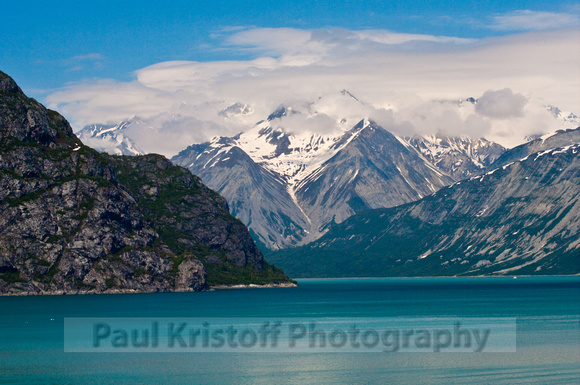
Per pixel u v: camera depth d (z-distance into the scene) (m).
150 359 175.12
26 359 174.62
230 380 152.50
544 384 147.75
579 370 160.75
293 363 170.50
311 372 160.12
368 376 155.75
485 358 175.88
